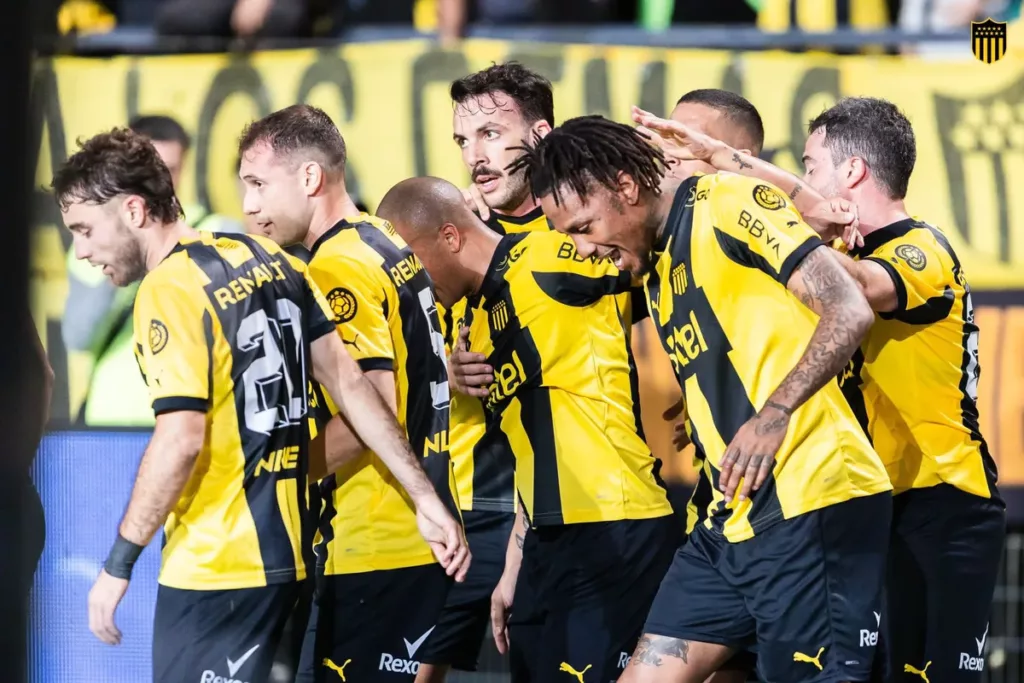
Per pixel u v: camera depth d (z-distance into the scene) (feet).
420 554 37.24
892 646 40.73
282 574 32.89
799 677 34.06
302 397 33.78
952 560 40.34
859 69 59.31
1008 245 58.49
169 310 31.53
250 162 37.11
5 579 23.39
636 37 60.13
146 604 49.67
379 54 59.57
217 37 61.57
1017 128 58.90
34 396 39.04
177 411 31.19
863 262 38.14
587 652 40.47
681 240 34.24
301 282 34.40
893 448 40.34
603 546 40.04
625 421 40.68
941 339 39.88
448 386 39.24
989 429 57.31
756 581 34.22
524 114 42.83
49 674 45.42
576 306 40.16
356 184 59.52
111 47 60.64
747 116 44.78
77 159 32.50
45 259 55.72
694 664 36.22
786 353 33.22
